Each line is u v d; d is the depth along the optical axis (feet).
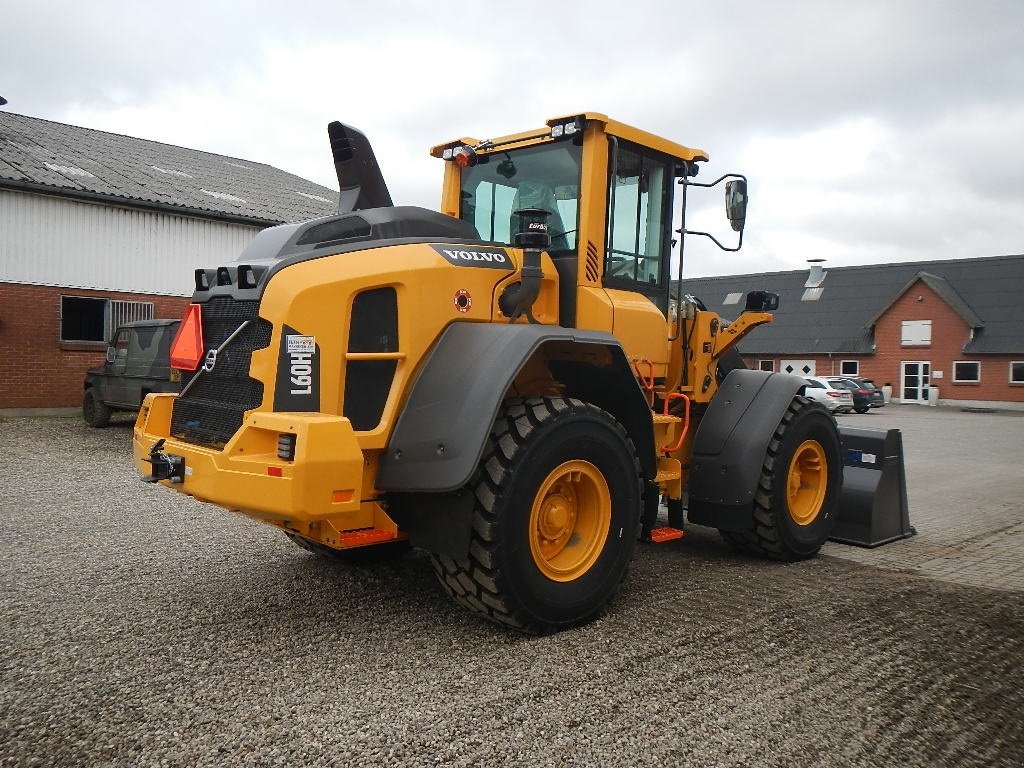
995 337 118.83
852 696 10.50
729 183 15.92
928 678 11.20
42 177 47.78
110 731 9.13
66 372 48.70
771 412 17.20
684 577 16.29
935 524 24.26
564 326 14.61
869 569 17.67
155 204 50.90
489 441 11.94
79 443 36.09
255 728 9.22
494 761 8.57
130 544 18.06
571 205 14.84
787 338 133.69
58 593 14.37
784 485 17.35
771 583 16.02
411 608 13.73
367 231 12.65
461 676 10.77
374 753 8.69
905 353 124.98
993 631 13.37
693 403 17.95
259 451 11.37
